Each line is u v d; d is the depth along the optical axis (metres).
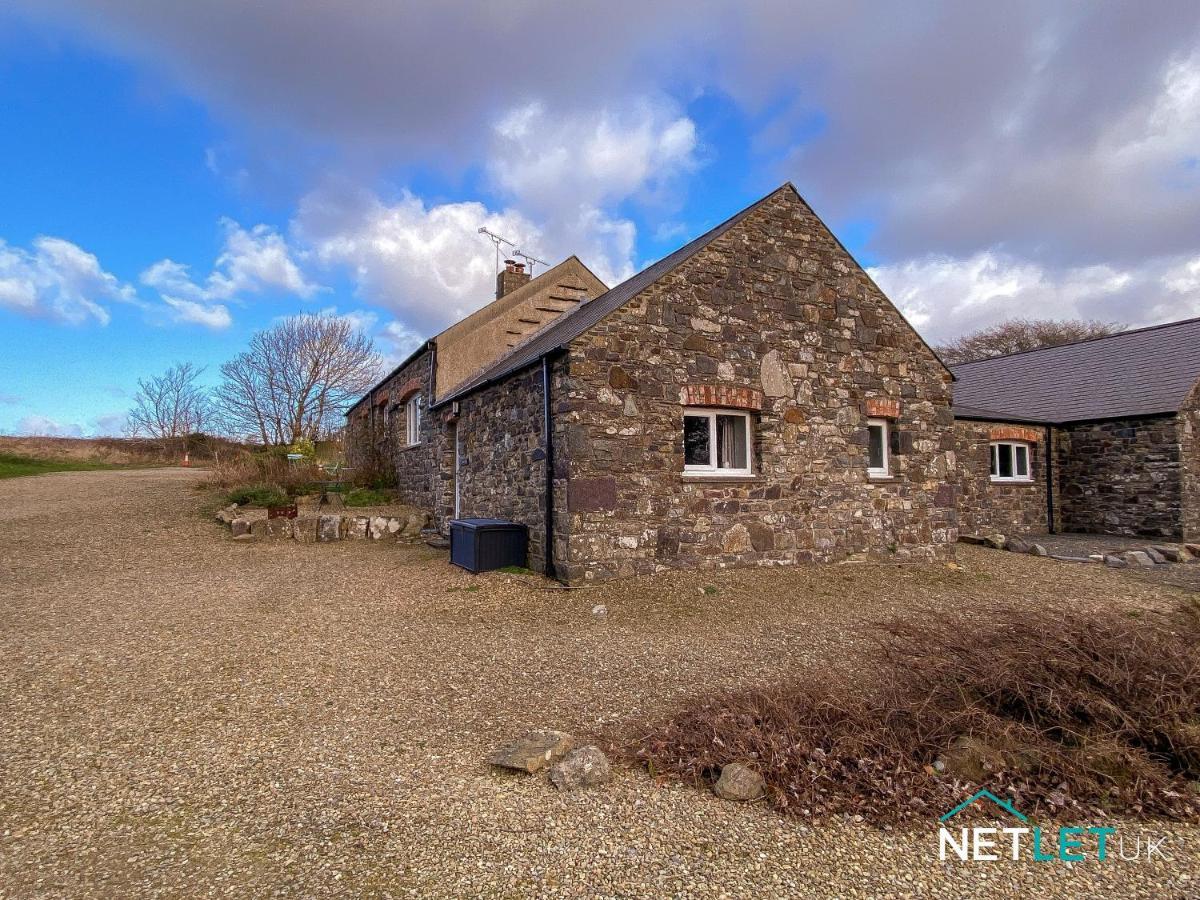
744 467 8.97
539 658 5.29
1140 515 13.79
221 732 3.89
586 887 2.45
